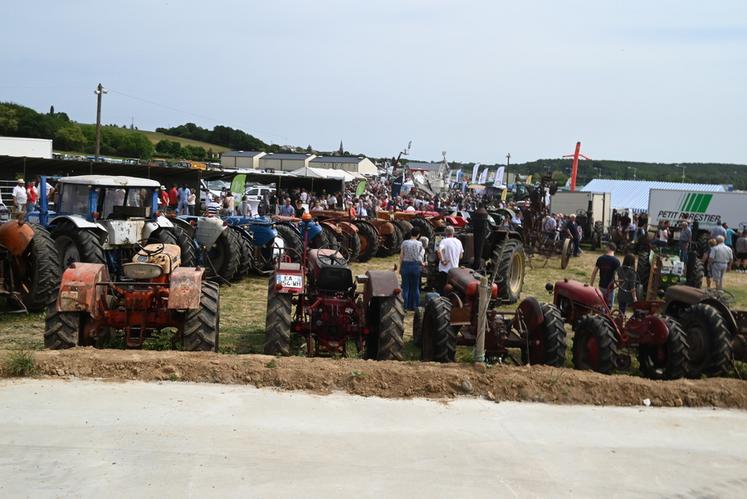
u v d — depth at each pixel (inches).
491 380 278.5
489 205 1365.7
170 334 352.8
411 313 495.5
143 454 201.9
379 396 265.7
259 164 3115.2
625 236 1090.1
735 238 1008.9
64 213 482.3
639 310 358.9
